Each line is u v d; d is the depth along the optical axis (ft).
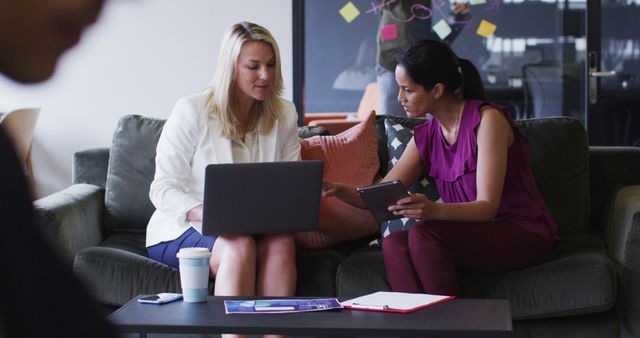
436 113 9.49
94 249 9.59
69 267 1.77
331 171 10.66
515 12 16.58
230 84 9.62
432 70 9.24
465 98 9.54
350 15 16.65
